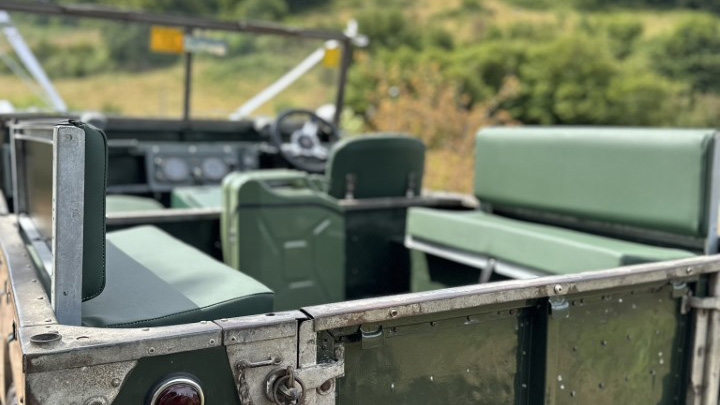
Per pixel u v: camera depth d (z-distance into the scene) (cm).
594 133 223
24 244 175
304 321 114
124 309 130
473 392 138
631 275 150
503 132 262
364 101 1237
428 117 1042
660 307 162
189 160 354
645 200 207
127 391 103
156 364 105
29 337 102
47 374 97
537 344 144
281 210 241
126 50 384
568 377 147
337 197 285
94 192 123
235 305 137
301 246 246
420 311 124
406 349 128
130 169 346
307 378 115
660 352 163
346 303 121
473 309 134
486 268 231
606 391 154
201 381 108
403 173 296
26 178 204
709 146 191
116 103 382
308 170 367
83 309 129
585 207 226
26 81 369
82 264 120
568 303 143
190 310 131
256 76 396
